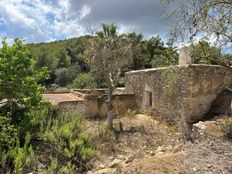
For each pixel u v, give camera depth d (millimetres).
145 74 15914
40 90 10336
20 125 9180
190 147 8734
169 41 6102
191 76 11812
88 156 8906
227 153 7480
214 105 12578
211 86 12523
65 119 11344
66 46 51719
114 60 14266
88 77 29781
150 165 7328
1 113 9016
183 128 11969
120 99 16859
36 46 57875
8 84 9266
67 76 41500
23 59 9680
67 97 17266
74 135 9938
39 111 10766
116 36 15516
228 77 13094
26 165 7840
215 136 8977
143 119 14859
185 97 11875
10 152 7832
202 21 5633
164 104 13836
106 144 10445
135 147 10273
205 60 6891
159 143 10602
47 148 9047
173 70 9188
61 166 8203
